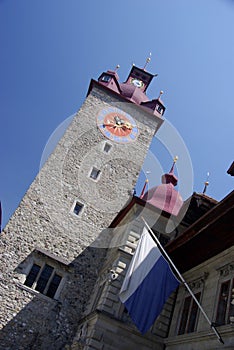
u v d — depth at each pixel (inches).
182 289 531.8
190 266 523.8
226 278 418.0
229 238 439.2
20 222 780.0
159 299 418.0
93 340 498.6
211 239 467.8
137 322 407.8
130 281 445.7
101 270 746.2
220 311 399.9
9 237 751.1
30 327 660.7
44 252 748.0
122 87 1283.2
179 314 505.0
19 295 686.5
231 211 403.2
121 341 504.4
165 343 499.5
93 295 701.3
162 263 445.7
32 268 730.8
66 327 684.1
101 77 1266.0
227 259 434.3
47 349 650.2
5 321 651.5
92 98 1119.0
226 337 357.1
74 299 722.8
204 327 409.7
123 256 603.2
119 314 541.0
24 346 639.1
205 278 465.7
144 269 450.9
